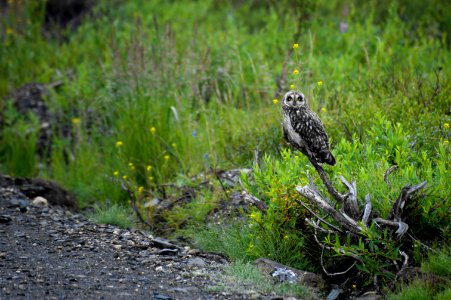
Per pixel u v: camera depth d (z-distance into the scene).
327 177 9.27
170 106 14.73
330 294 8.60
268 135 12.98
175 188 12.94
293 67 14.58
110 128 15.63
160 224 11.88
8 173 16.00
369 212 8.81
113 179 13.70
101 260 9.72
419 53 16.05
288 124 9.47
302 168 9.91
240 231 10.34
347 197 8.97
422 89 12.73
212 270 9.38
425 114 11.27
